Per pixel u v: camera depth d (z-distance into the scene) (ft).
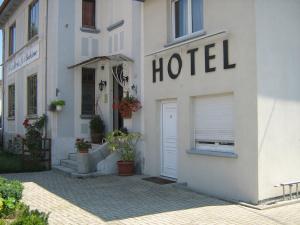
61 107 45.55
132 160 40.09
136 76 40.88
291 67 29.60
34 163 45.91
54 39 46.57
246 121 28.14
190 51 33.37
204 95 32.04
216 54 30.76
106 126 46.96
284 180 28.68
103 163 40.27
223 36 30.09
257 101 27.43
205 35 31.53
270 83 28.25
